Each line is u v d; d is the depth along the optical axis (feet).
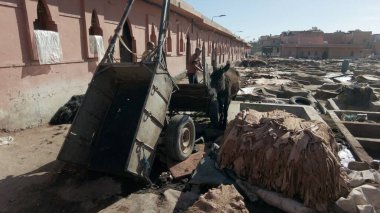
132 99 19.77
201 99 24.02
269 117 16.70
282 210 14.05
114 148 17.93
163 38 18.58
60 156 15.23
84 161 17.13
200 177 16.19
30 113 25.21
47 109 27.04
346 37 266.98
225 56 135.23
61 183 16.22
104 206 14.24
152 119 16.37
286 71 99.96
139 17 44.29
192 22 74.59
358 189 13.76
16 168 17.69
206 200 12.25
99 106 18.52
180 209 13.98
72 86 30.30
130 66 17.66
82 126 16.84
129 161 14.08
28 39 24.41
